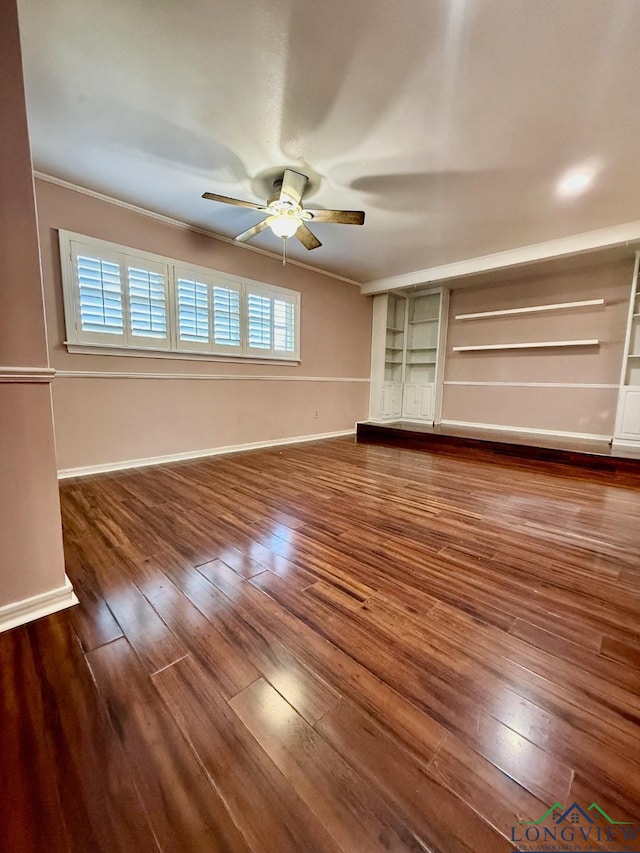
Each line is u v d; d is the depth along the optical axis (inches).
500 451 166.4
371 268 196.9
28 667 44.6
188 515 93.1
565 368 186.4
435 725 37.7
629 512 100.3
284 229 111.6
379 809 30.1
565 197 117.8
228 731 36.7
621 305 169.3
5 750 34.5
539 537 83.7
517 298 201.3
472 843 28.0
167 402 147.5
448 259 181.0
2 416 51.2
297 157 98.7
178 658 46.3
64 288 117.4
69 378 122.4
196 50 67.4
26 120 49.9
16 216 50.4
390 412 246.5
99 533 82.0
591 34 62.4
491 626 53.1
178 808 30.0
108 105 81.4
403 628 52.4
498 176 106.0
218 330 158.2
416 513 97.7
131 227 130.0
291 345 190.5
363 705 39.9
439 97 76.7
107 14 60.9
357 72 71.3
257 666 45.2
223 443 168.6
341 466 149.3
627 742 36.1
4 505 51.8
